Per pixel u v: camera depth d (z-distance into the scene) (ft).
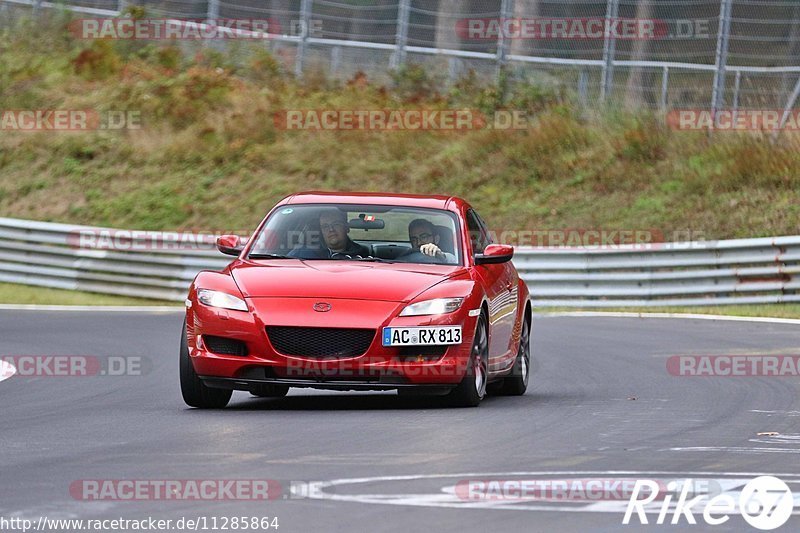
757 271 235.20
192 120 348.18
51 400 110.22
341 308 96.48
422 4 344.69
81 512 57.72
